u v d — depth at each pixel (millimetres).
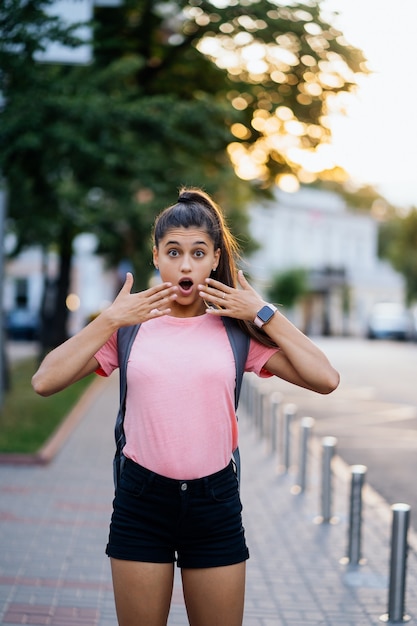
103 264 28203
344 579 6051
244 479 9656
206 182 17906
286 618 5266
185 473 3102
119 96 13656
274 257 57875
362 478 6441
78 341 3113
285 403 18391
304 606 5492
